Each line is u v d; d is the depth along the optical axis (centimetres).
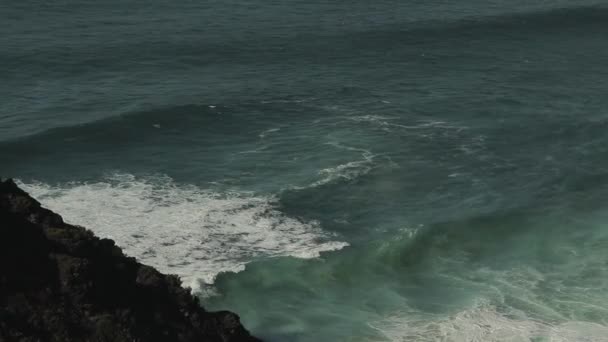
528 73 8319
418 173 5844
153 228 4872
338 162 5953
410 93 7594
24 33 8988
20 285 3092
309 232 4962
